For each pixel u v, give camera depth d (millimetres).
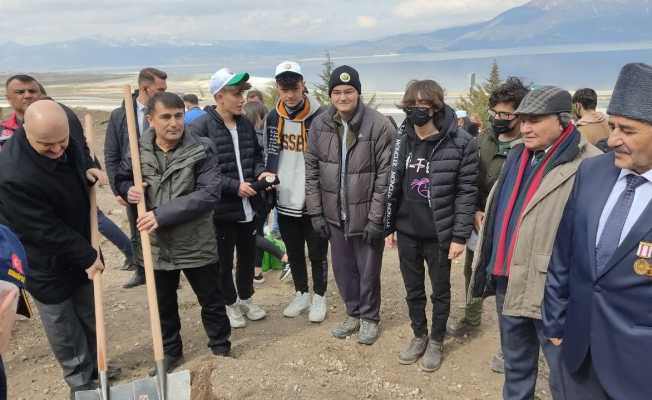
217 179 3705
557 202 2752
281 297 5613
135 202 3510
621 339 2117
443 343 4355
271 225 7082
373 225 4004
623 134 2041
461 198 3611
